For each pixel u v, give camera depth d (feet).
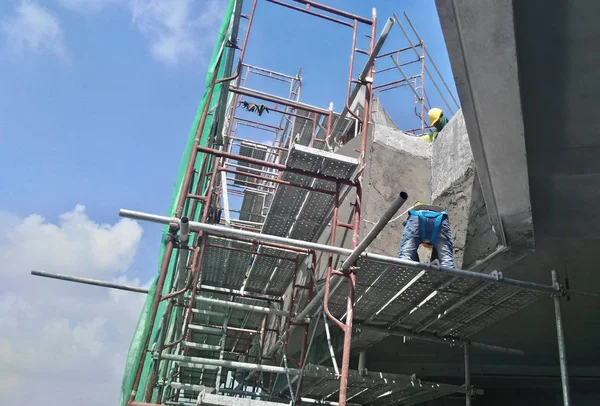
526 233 18.99
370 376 21.16
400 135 26.23
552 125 16.30
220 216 36.35
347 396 25.89
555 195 18.69
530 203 17.97
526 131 16.62
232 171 24.17
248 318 33.40
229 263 27.66
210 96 20.99
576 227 19.84
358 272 17.76
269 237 16.16
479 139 16.31
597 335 27.96
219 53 21.58
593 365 33.17
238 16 20.97
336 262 23.91
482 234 20.68
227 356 41.14
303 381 23.21
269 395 26.35
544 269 22.70
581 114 15.75
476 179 21.48
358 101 36.52
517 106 15.10
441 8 13.16
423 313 20.53
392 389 23.17
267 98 26.61
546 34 13.83
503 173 17.08
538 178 18.13
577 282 23.29
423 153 26.35
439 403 38.50
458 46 13.98
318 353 30.09
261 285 29.71
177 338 30.66
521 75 14.98
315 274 26.63
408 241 18.89
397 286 18.56
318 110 28.37
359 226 21.58
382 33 21.21
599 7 12.87
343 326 16.89
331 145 30.96
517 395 37.65
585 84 14.89
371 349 32.76
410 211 19.67
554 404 36.09
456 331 21.98
